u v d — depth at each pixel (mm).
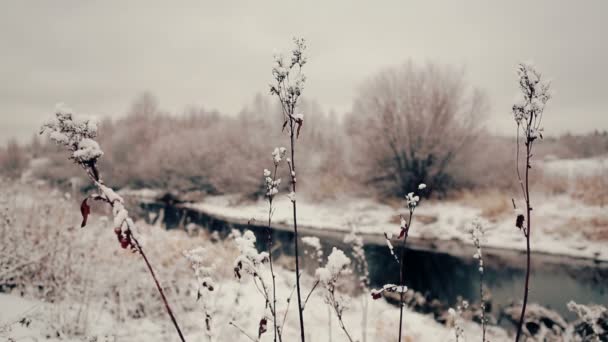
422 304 8445
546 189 18906
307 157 30922
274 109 33125
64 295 4672
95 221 6926
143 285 5445
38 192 7027
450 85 22984
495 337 6625
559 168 24891
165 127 47156
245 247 2139
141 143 42625
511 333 6844
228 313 5156
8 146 42906
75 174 24062
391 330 5602
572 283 10539
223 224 18609
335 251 2375
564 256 13422
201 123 51656
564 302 8961
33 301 4453
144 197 33000
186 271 6422
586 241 13969
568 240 14336
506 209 17844
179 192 32906
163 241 7512
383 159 24016
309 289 6926
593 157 34344
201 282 2252
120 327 4484
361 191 24984
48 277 4793
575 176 20859
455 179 22547
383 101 24172
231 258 7879
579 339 6133
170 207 26453
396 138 22984
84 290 4578
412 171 22906
